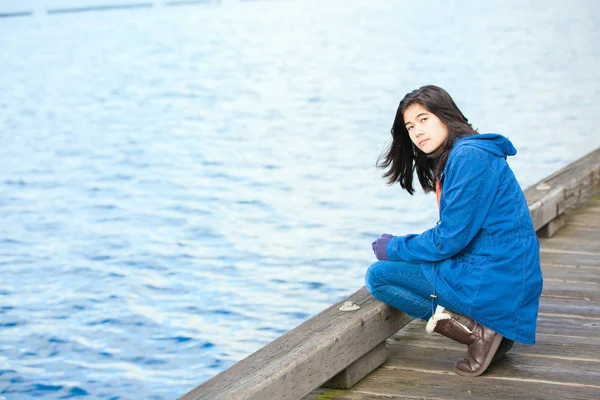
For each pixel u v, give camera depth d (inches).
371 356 145.8
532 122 551.5
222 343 227.8
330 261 294.5
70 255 315.0
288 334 136.5
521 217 135.4
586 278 192.4
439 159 139.6
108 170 474.9
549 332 159.9
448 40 1082.1
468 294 135.6
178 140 559.8
